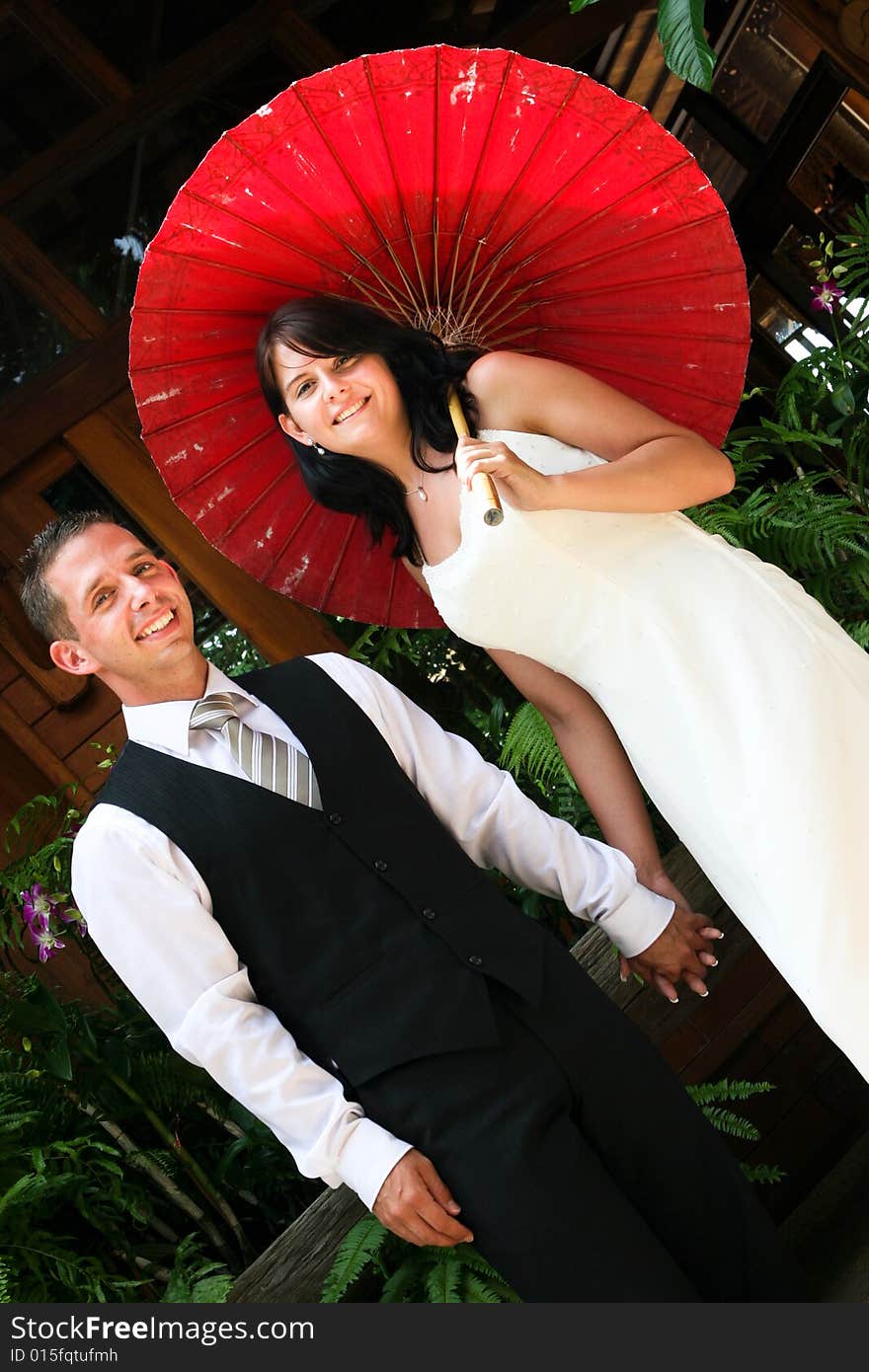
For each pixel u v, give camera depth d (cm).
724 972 224
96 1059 229
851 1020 154
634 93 418
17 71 344
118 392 326
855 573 265
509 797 184
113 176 347
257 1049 154
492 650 194
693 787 166
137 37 353
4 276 333
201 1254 224
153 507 319
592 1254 146
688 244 183
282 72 360
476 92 168
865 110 380
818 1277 195
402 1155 150
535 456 172
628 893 181
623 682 171
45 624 180
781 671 162
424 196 181
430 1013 156
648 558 170
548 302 193
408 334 180
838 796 157
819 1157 256
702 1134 164
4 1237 194
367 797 170
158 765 170
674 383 198
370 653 317
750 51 395
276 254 184
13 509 319
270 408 190
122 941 161
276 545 212
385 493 184
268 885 162
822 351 298
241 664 330
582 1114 159
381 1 371
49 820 304
